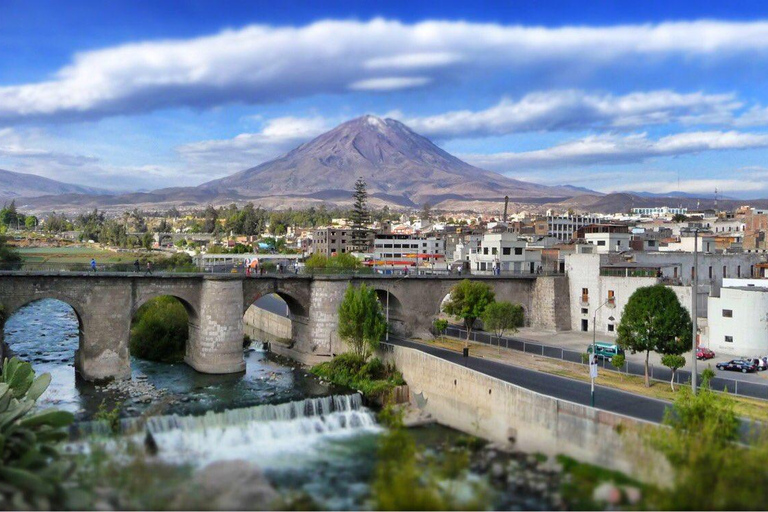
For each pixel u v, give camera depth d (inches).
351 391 2785.4
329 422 2413.9
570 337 3850.9
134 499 1398.9
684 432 1670.8
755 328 3095.5
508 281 4178.2
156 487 1494.8
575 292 4128.9
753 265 4581.7
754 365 2792.8
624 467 1734.7
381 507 1430.9
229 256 6501.0
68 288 2883.9
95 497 1362.0
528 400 2122.3
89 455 1740.9
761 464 1427.2
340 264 5383.9
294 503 1614.2
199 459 1950.1
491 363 2910.9
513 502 1592.0
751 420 1824.6
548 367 2834.6
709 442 1539.1
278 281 3449.8
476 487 1649.9
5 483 1253.1
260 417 2373.3
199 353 3181.6
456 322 4520.2
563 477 1774.1
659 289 2517.2
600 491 1616.6
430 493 1430.9
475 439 2236.7
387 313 3929.6
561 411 1995.6
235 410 2326.5
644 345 2465.6
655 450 1637.6
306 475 1875.0
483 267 5147.6
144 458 1726.1
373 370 2938.0
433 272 4677.7
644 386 2474.2
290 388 2829.7
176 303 3757.4
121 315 3006.9
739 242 6304.1
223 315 3154.5
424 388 2687.0
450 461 1822.1
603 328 3959.2
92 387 2763.3
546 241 6688.0
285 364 3432.6
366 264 6619.1
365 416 2495.1
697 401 1776.6
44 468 1416.1
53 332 4279.0
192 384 2881.4
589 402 2181.3
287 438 2266.2
